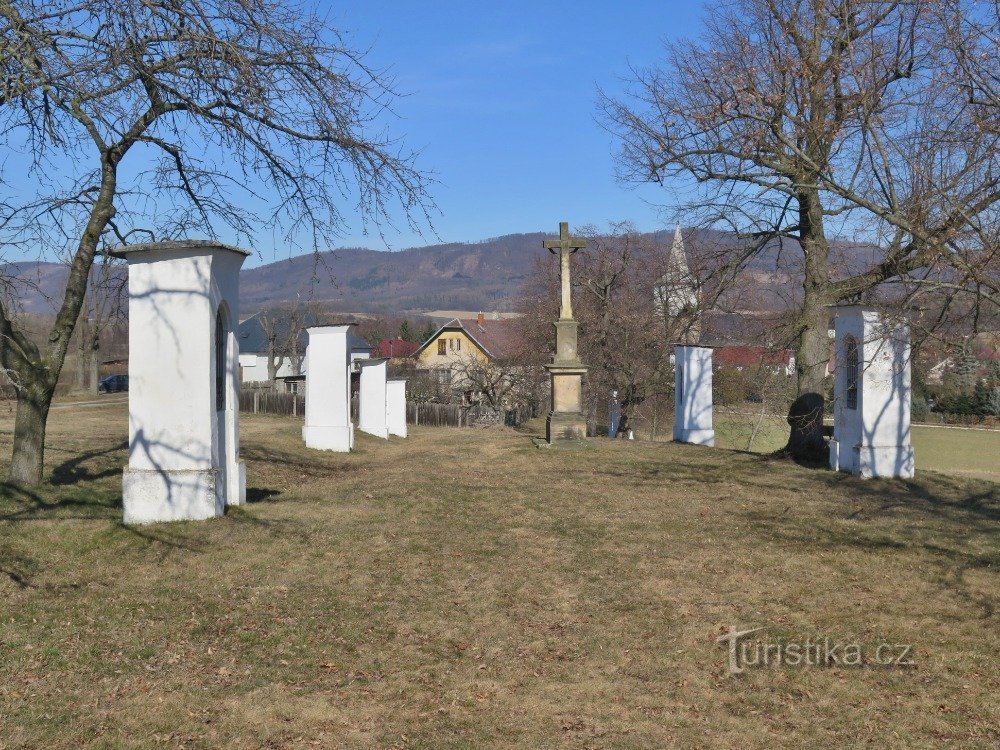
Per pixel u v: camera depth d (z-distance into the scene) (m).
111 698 6.31
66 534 10.03
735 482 16.39
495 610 8.57
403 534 11.45
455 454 20.78
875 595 9.18
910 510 13.74
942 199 9.05
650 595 9.12
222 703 6.31
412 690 6.69
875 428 16.81
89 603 8.20
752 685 6.91
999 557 10.71
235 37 10.66
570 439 21.55
